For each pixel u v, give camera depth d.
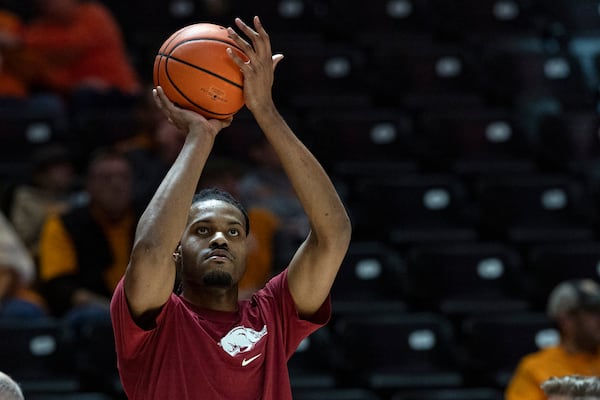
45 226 15.71
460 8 23.06
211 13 22.08
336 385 15.73
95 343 14.84
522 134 20.05
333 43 22.84
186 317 7.66
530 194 18.64
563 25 23.17
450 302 16.84
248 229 8.03
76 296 15.25
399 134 19.73
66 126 19.19
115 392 14.80
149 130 17.27
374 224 18.16
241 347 7.64
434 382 15.50
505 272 17.22
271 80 7.80
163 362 7.55
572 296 13.57
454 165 19.45
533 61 21.30
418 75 21.23
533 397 13.59
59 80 20.39
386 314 16.62
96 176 15.50
